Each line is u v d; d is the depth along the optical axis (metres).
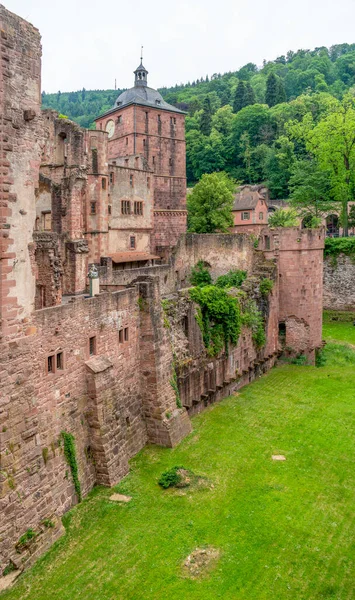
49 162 36.31
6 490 16.23
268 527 19.61
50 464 19.06
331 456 25.73
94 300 22.06
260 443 26.98
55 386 19.44
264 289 41.66
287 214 80.56
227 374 34.75
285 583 16.64
